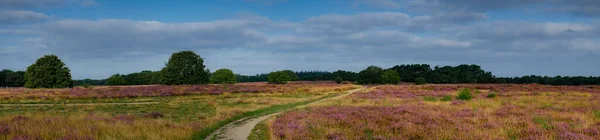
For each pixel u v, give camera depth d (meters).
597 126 15.23
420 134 14.19
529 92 47.09
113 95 46.56
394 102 32.19
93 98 44.88
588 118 18.27
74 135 13.63
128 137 13.92
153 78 145.38
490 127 15.80
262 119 22.67
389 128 16.02
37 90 55.09
